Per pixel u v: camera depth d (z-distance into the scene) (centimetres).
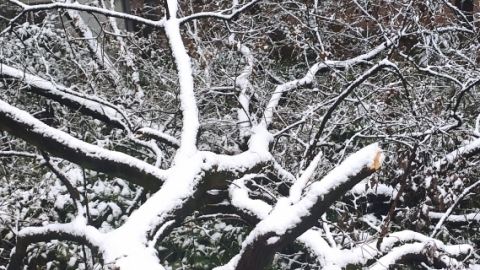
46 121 666
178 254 608
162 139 493
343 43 822
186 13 805
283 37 848
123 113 564
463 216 572
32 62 751
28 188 680
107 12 523
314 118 574
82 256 593
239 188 430
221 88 610
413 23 669
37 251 606
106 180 658
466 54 702
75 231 435
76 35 901
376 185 530
